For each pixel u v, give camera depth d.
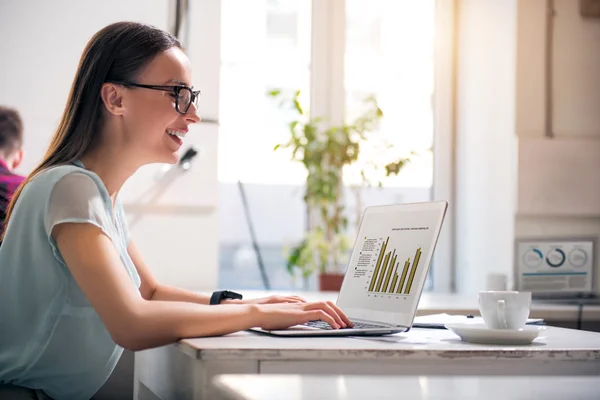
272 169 3.34
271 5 3.35
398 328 1.38
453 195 3.53
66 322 1.41
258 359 1.14
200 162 3.01
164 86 1.53
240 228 3.33
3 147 2.69
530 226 3.09
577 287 2.99
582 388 1.10
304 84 3.42
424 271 1.41
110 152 1.53
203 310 1.32
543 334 1.51
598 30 3.13
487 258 3.25
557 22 3.10
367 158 3.34
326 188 3.21
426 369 1.19
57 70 2.89
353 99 3.48
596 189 3.12
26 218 1.42
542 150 3.08
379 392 1.03
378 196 3.46
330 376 1.14
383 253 1.57
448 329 1.47
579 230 3.14
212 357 1.13
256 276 3.35
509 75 3.11
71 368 1.46
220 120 3.24
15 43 2.86
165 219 2.98
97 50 1.53
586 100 3.12
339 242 3.21
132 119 1.52
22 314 1.43
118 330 1.27
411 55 3.53
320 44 3.42
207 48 3.03
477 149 3.35
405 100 3.52
